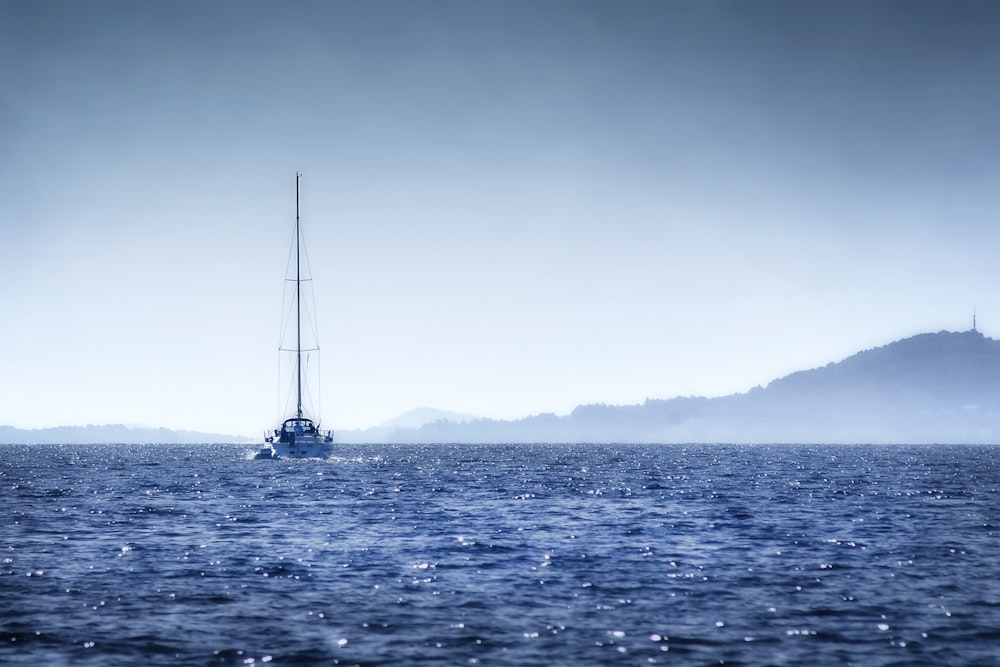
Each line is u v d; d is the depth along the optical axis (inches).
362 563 6688.0
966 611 5054.1
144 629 4665.4
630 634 4559.5
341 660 4128.9
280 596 5467.5
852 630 4638.3
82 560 6820.9
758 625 4741.6
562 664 4065.0
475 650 4279.0
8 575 6161.4
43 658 4158.5
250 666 4050.2
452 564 6648.6
